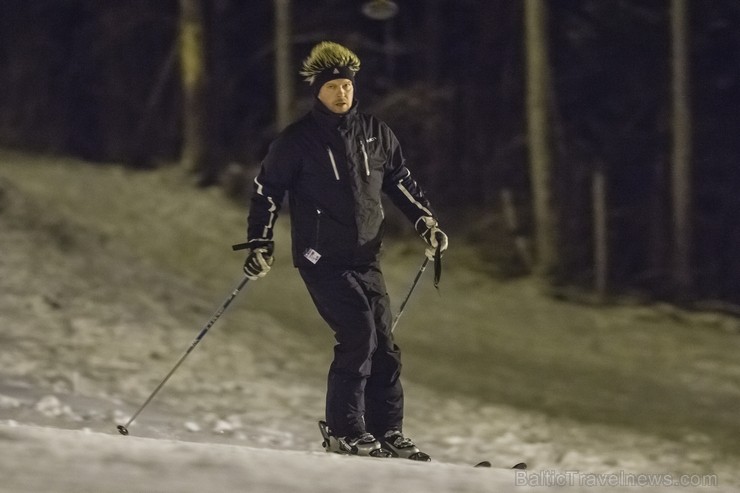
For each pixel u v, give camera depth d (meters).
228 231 59.47
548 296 55.16
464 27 93.69
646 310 52.50
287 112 73.44
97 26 97.50
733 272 90.31
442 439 26.30
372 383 15.68
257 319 39.38
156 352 31.61
